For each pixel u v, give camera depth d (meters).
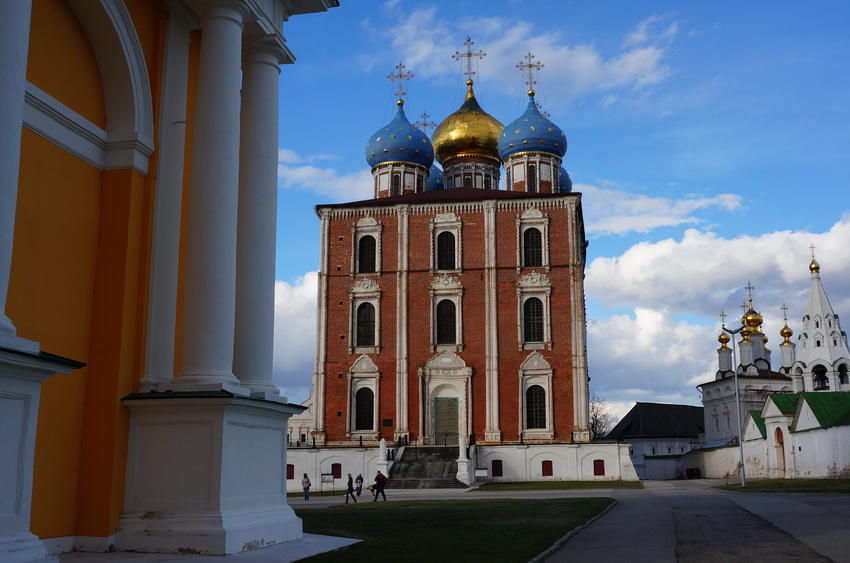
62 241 15.75
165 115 17.80
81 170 16.41
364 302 66.38
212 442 15.36
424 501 39.28
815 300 91.81
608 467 59.50
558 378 63.22
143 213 17.16
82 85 16.59
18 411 11.39
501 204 66.44
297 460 60.94
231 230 16.66
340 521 24.05
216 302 16.14
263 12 19.06
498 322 64.62
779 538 18.91
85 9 16.28
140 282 16.80
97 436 15.60
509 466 60.22
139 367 16.41
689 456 92.94
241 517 15.62
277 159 19.61
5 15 11.61
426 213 67.00
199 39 20.11
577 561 15.41
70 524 15.15
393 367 64.81
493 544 17.59
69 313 15.76
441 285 65.56
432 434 63.66
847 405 61.19
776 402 71.00
